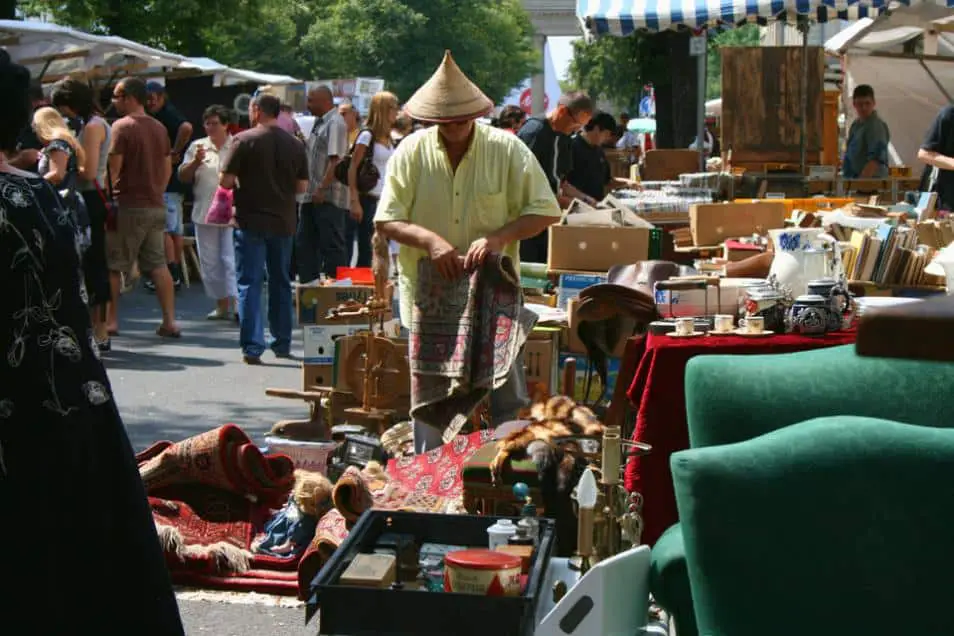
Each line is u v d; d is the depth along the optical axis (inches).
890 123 807.7
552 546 177.3
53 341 147.1
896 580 141.1
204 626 207.0
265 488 247.0
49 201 149.2
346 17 2659.9
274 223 445.1
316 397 319.6
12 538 143.9
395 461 252.7
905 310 75.5
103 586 151.2
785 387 165.8
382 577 152.4
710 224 382.9
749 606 143.9
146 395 391.9
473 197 249.8
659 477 210.1
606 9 507.5
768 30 1382.9
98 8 1272.1
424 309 245.6
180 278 691.4
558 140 449.7
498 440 225.1
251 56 2252.7
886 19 717.3
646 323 262.8
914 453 140.6
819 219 377.1
